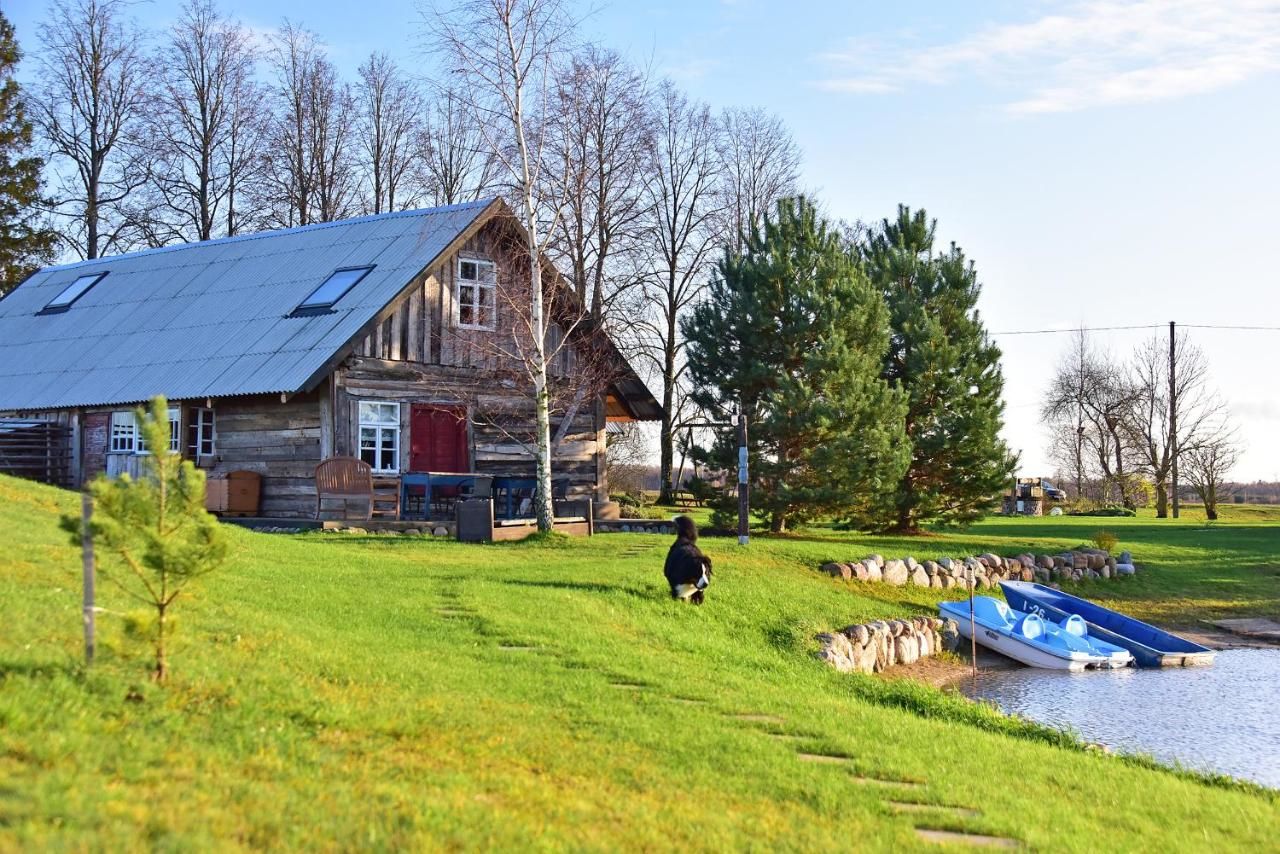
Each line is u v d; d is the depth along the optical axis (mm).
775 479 29938
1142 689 20031
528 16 24953
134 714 8312
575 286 36000
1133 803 10227
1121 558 32844
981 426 32250
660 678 12664
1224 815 10258
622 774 8805
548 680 11664
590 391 33438
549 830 7273
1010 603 25922
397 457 29969
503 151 25734
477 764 8523
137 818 6445
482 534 24719
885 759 10383
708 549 24250
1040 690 19922
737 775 9180
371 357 29484
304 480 28969
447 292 31312
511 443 32438
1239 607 29438
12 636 9500
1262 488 97750
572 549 23422
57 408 32281
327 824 6836
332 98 57375
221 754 7824
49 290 41000
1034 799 9852
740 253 33719
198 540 9234
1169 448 66188
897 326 33312
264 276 34281
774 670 15750
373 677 10586
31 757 7102
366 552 20688
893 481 29578
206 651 10312
